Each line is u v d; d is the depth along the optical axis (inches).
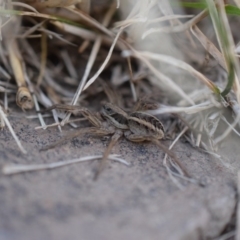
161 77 8.8
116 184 7.8
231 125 8.5
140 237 7.4
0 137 8.2
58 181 7.8
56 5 8.8
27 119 8.6
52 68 9.4
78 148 8.3
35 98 8.8
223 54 8.5
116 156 8.2
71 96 9.2
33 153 8.1
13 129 8.4
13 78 9.0
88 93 9.2
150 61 9.2
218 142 8.6
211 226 7.8
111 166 8.1
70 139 8.4
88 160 8.1
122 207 7.6
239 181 8.0
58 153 8.1
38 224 7.4
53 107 8.5
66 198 7.6
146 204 7.7
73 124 8.7
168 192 7.8
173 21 8.9
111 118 8.6
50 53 9.4
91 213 7.5
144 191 7.8
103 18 9.3
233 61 8.2
